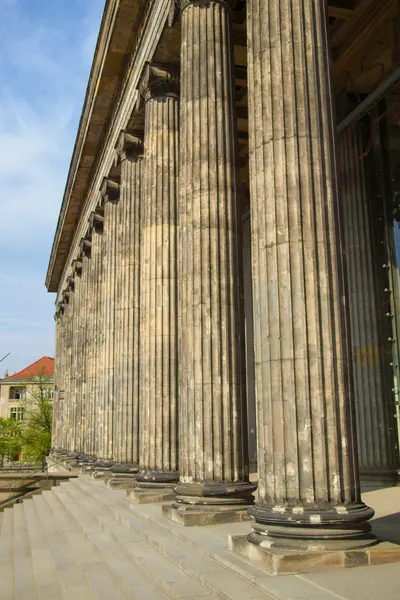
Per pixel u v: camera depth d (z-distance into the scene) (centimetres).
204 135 1327
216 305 1257
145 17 1853
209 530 1091
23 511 2405
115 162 2367
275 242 903
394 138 1781
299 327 866
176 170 1741
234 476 1202
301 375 852
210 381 1227
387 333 1784
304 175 910
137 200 2156
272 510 838
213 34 1366
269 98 951
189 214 1317
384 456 1728
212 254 1279
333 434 838
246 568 795
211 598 759
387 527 984
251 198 970
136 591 861
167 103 1762
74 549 1271
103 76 2270
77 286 3806
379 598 624
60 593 1093
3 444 8262
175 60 1764
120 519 1405
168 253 1694
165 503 1473
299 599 636
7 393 10906
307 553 768
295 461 834
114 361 2384
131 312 2083
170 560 970
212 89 1343
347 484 830
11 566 1474
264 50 973
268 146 938
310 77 945
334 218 911
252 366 2680
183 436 1254
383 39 1747
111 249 2497
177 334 1656
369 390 1791
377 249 1841
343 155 1950
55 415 5416
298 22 962
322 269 884
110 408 2336
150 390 1634
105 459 2311
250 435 2639
